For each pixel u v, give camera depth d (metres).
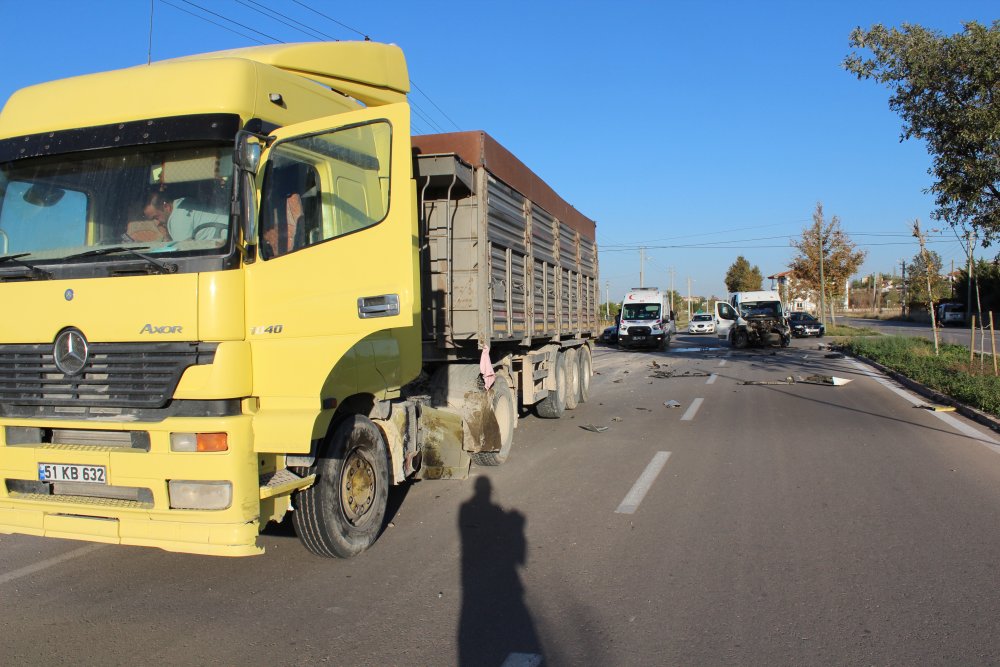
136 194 4.52
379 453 5.54
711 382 17.78
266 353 4.41
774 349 32.19
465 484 7.46
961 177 12.18
